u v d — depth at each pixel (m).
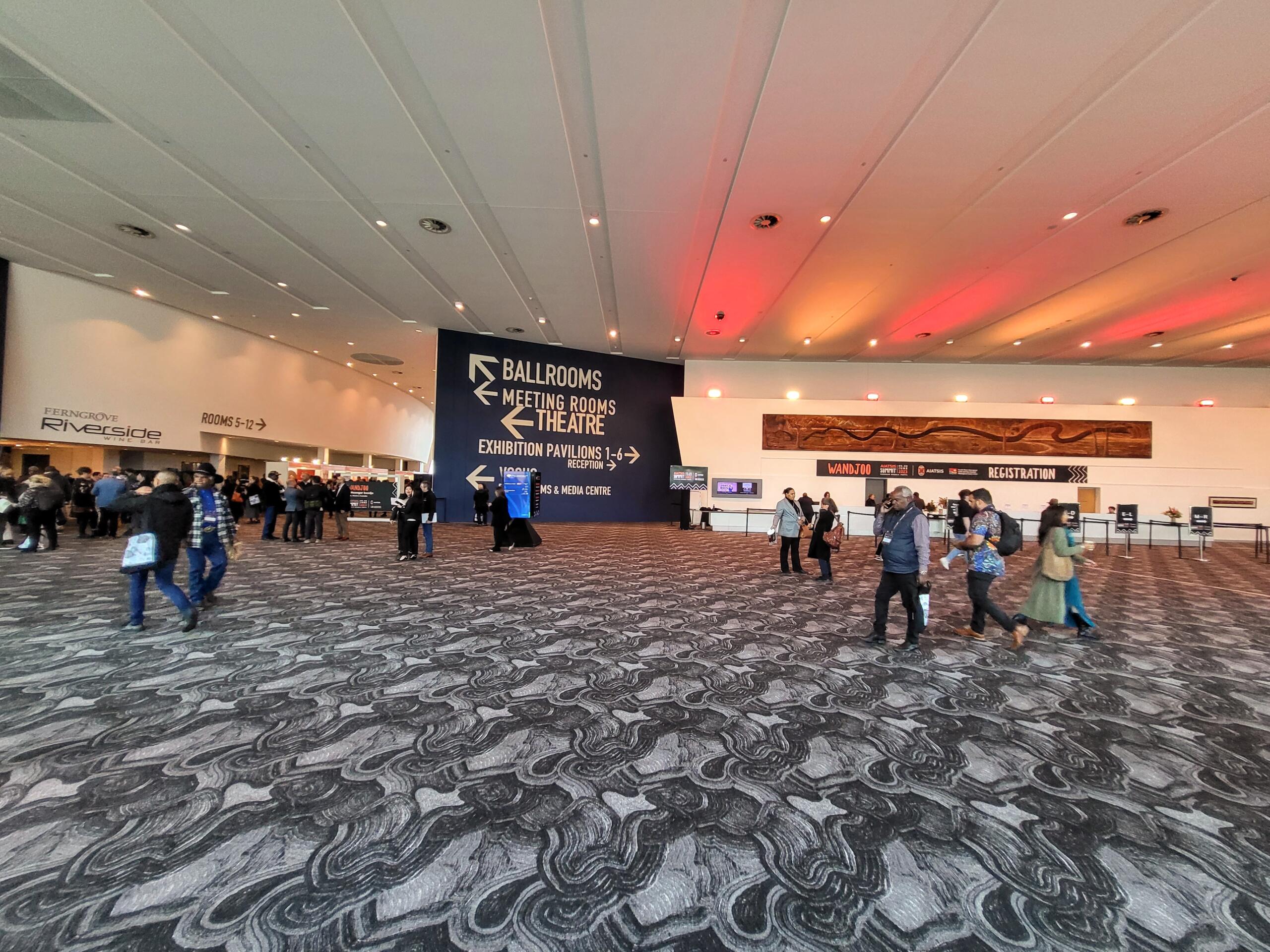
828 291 11.33
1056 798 2.18
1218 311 11.78
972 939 1.45
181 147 7.15
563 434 18.09
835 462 16.44
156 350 14.77
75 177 7.89
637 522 19.23
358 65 5.57
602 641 4.27
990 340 14.40
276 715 2.81
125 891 1.55
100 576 6.52
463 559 8.71
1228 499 15.55
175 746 2.46
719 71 5.52
